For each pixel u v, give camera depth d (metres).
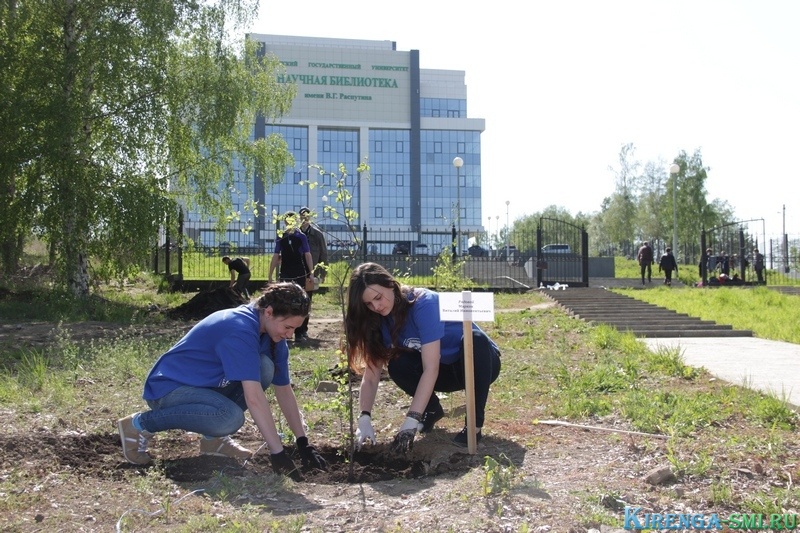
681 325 14.55
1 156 15.75
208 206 19.22
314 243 10.84
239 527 3.46
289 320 4.56
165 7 16.78
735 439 5.02
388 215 81.75
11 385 6.62
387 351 5.09
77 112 15.65
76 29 17.09
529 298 20.02
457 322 5.39
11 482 4.14
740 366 9.46
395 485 4.42
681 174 57.72
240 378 4.41
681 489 4.06
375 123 81.50
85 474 4.46
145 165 17.34
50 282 19.02
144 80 16.66
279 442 4.51
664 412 5.95
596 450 4.93
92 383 7.11
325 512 3.84
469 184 84.12
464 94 88.31
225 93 17.72
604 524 3.58
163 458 4.91
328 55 80.75
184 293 19.58
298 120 79.62
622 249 60.41
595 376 7.63
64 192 15.57
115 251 16.34
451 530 3.48
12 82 16.17
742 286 28.08
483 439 5.32
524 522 3.55
